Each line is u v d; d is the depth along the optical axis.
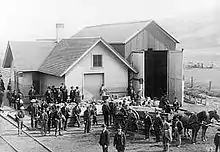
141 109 26.03
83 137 23.70
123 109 24.47
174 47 40.53
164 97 27.91
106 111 25.83
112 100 28.09
